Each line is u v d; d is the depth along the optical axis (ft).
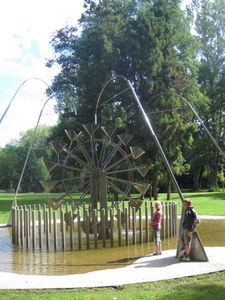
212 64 192.34
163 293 25.71
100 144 132.67
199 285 27.58
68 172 175.52
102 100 130.21
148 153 127.13
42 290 27.22
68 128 148.56
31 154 282.56
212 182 199.52
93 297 24.99
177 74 134.00
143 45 130.82
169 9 145.69
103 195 55.31
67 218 47.80
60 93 162.61
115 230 59.98
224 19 187.62
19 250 46.19
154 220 40.40
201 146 187.11
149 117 123.44
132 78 133.80
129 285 28.07
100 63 129.80
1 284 28.73
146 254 41.39
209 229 58.18
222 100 190.08
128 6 154.20
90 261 38.93
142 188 59.72
